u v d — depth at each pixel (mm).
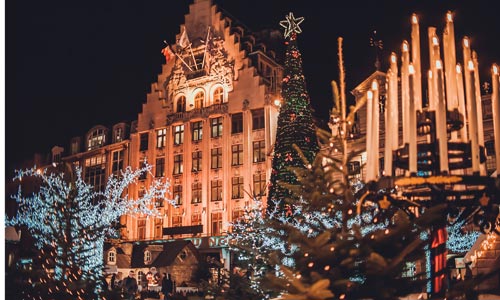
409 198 7344
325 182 6887
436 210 5965
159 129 49750
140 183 49375
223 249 43219
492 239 12258
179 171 47875
